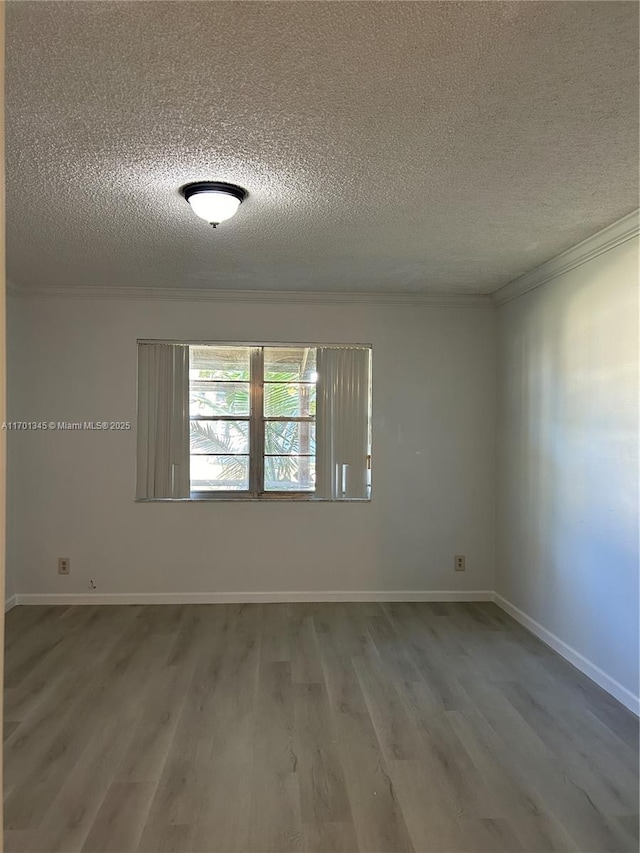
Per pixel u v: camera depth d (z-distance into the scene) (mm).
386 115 1881
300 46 1535
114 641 3646
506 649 3580
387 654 3484
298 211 2727
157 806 2086
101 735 2549
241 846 1902
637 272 2799
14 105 1810
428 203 2627
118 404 4414
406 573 4566
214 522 4457
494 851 1890
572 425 3393
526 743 2516
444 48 1548
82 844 1902
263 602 4465
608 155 2164
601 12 1414
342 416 4559
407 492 4570
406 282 4133
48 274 3934
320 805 2100
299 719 2701
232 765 2334
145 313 4426
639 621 2770
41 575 4379
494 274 3895
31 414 4367
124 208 2691
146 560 4422
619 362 2936
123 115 1876
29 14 1409
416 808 2090
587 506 3223
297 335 4516
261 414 4539
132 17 1422
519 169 2277
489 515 4555
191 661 3348
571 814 2064
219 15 1418
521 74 1662
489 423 4574
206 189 2410
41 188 2455
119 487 4414
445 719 2713
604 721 2711
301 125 1942
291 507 4500
